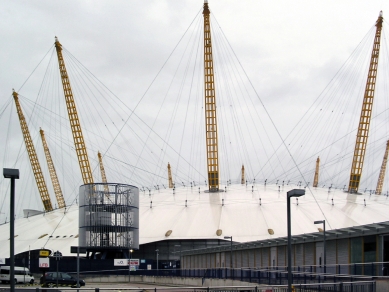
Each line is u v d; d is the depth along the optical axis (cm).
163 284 7512
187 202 11694
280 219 10456
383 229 4353
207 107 12212
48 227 12088
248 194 11781
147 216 11431
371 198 12062
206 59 12206
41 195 16638
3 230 13250
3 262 9169
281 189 12175
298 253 5769
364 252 4650
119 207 9069
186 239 10256
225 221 10600
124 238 9044
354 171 12875
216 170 12206
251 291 3234
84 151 13388
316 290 3200
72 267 8962
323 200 11444
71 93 13425
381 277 3631
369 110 13138
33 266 9475
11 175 2464
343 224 10200
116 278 8588
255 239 9881
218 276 6244
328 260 5191
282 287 3172
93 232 8931
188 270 7325
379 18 13275
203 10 12488
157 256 9662
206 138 12231
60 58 13350
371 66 13300
